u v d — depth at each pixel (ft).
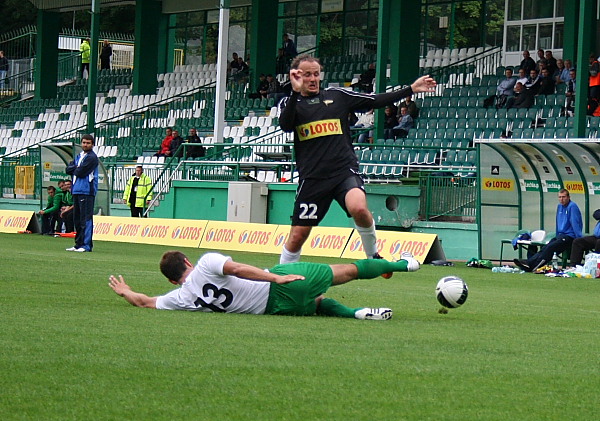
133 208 224.33
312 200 73.26
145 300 66.49
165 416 35.12
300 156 73.56
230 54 336.49
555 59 224.33
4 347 48.11
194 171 219.20
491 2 262.06
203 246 186.80
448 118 226.38
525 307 82.69
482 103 229.86
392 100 73.56
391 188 177.78
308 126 72.54
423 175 180.75
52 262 117.39
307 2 309.01
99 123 310.04
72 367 43.37
